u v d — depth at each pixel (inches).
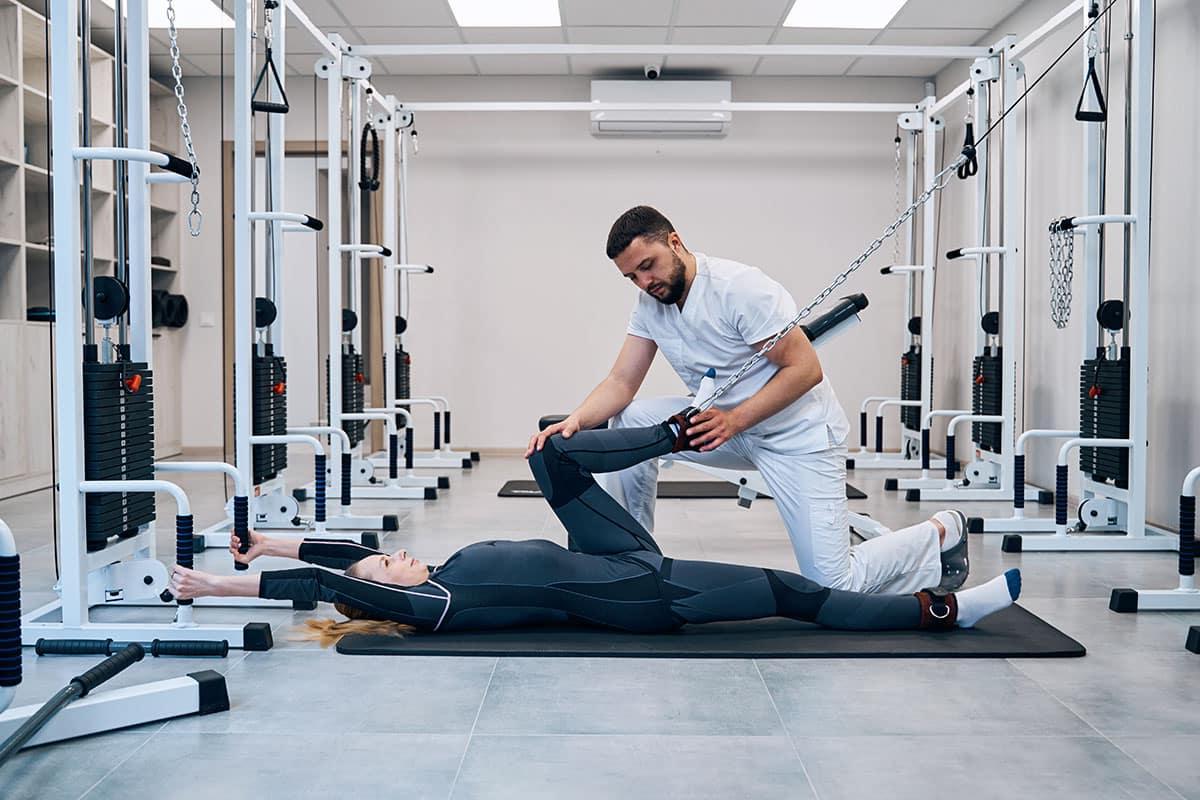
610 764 71.9
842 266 295.3
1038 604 119.4
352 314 214.1
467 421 299.0
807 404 113.1
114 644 98.4
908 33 253.6
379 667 94.3
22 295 218.1
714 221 295.4
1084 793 67.2
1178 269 163.6
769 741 76.2
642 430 102.3
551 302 297.0
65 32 97.9
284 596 98.0
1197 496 157.8
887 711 82.7
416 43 261.0
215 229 289.1
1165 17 166.9
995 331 213.9
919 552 114.0
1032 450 224.8
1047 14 217.9
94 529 107.8
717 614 100.0
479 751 74.3
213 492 219.5
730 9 236.7
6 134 213.3
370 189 216.7
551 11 240.1
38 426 223.6
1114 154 183.5
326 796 66.9
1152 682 90.3
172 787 68.4
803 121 293.4
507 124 294.4
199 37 251.9
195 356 290.4
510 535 164.1
